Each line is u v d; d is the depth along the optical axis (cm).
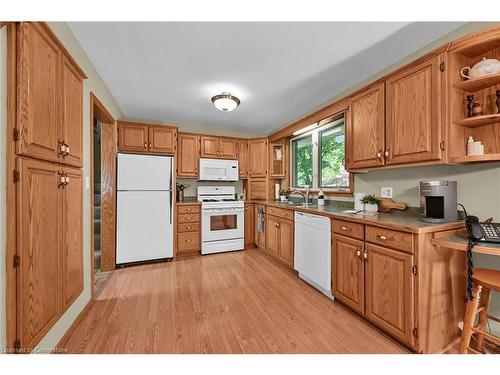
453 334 152
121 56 198
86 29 163
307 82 250
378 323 163
